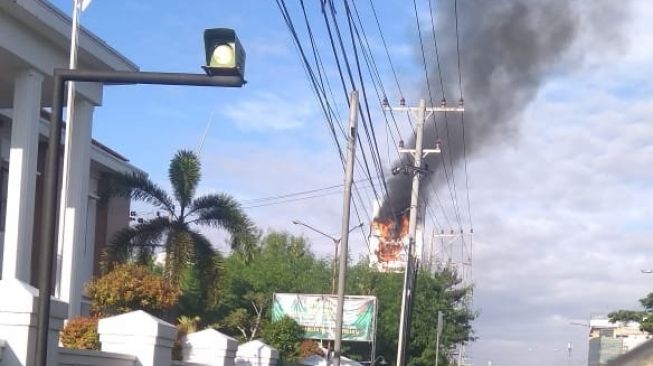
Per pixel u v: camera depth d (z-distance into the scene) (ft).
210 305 97.09
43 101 90.02
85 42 81.51
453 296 202.59
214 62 31.35
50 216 31.91
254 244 97.66
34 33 76.59
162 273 104.73
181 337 63.62
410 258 113.80
